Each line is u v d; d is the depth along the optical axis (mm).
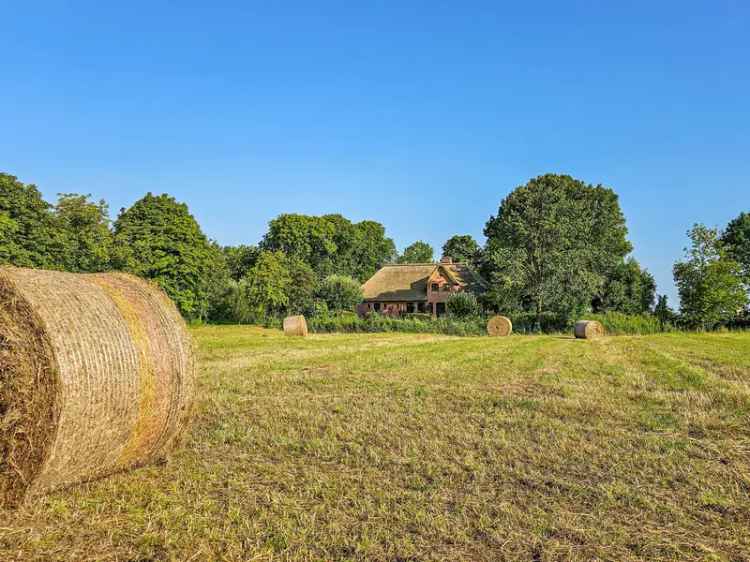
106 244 49469
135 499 6637
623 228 65938
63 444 6723
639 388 14109
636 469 7734
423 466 7855
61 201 47969
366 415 11039
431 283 61156
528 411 11414
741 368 18094
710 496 6688
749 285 56750
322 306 56562
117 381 7285
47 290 7191
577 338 35438
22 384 6473
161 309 8445
